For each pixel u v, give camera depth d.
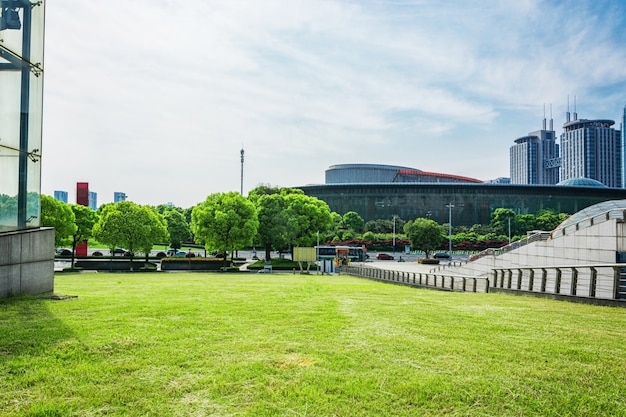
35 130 15.09
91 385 5.58
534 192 127.88
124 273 45.22
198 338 7.80
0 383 5.59
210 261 55.97
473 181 172.00
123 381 5.73
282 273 51.91
